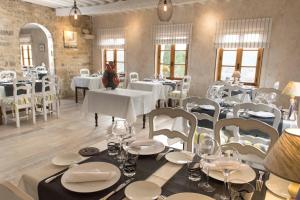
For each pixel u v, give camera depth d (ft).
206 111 8.64
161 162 4.38
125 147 4.54
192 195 3.26
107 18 24.47
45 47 29.73
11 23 18.95
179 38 20.33
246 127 5.16
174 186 3.60
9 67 19.17
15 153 10.15
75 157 4.39
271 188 3.64
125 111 11.78
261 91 12.27
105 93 12.48
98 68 26.23
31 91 14.29
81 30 24.72
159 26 21.20
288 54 16.39
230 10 17.90
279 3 16.12
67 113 17.39
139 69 23.30
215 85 16.06
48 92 15.16
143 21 22.12
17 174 8.40
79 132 13.14
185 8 19.70
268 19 16.51
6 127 13.71
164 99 18.67
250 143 7.38
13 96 13.94
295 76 16.42
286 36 16.26
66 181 3.53
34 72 22.20
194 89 20.48
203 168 3.92
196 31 19.52
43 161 9.46
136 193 3.31
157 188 3.43
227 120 5.35
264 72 17.40
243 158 6.03
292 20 15.92
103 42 25.16
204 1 17.47
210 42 19.06
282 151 2.91
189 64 20.30
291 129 3.17
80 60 25.12
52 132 13.03
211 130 8.17
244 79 18.80
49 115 16.70
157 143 5.10
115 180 3.62
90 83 20.33
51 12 21.90
